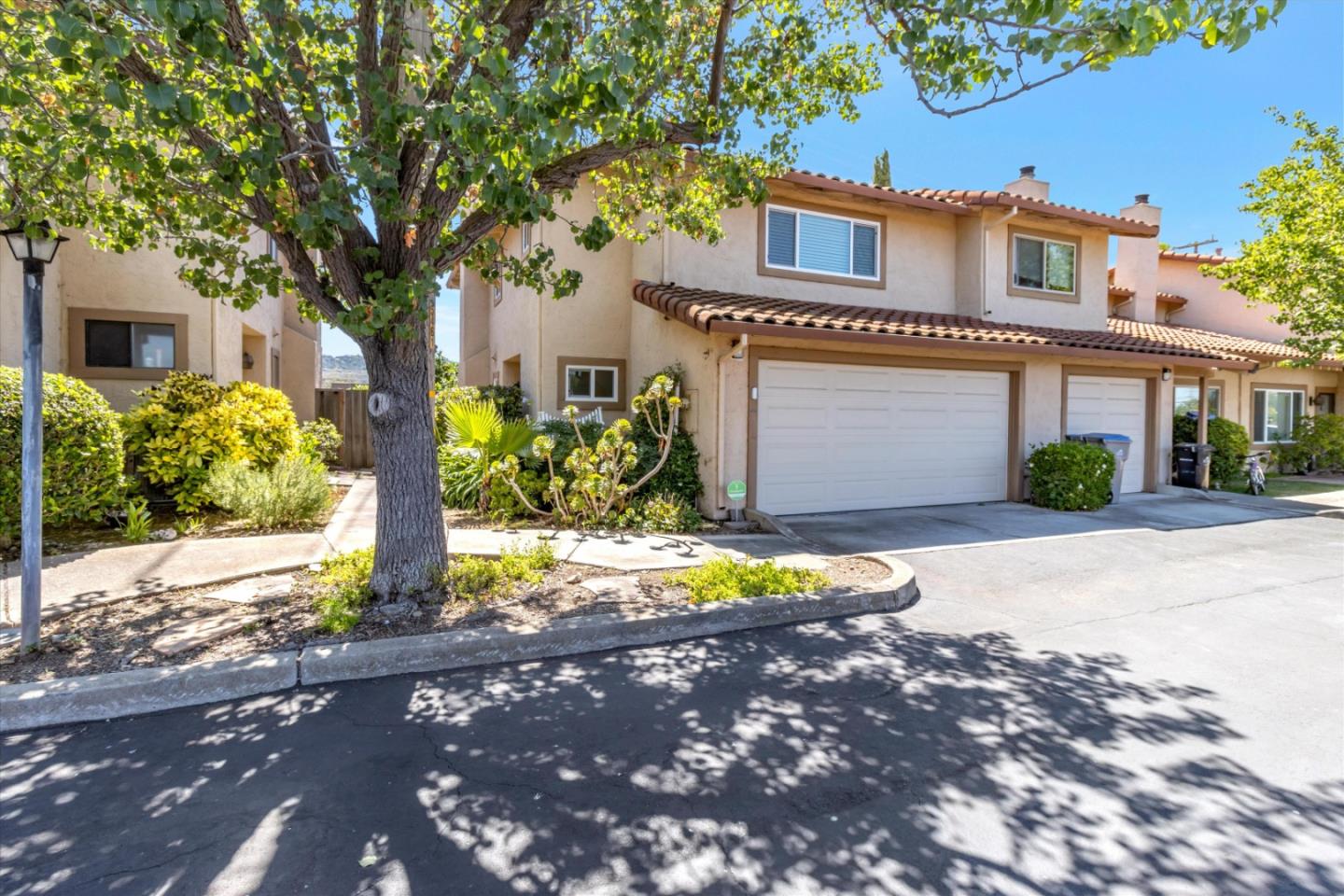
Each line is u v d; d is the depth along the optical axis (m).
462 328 18.83
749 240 11.35
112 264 9.96
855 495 10.78
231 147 4.73
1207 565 7.65
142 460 8.76
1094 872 2.56
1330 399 19.56
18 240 4.19
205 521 8.61
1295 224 13.30
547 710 3.88
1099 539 8.95
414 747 3.45
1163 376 13.90
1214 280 19.67
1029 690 4.22
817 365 10.36
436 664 4.47
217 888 2.42
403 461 5.43
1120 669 4.57
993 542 8.66
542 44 4.58
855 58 6.97
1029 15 3.82
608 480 9.02
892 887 2.47
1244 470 16.28
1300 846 2.72
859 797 3.04
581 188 12.15
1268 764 3.35
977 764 3.33
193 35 3.29
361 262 5.11
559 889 2.44
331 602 5.08
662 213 8.14
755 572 6.21
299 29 3.95
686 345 10.20
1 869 2.50
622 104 4.12
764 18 6.79
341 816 2.86
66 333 9.70
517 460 9.31
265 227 4.92
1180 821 2.88
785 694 4.13
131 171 4.74
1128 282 18.73
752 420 9.77
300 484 8.49
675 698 4.06
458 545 7.48
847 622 5.58
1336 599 6.30
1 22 3.90
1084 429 13.05
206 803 2.94
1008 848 2.69
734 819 2.87
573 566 6.75
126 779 3.12
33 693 3.67
